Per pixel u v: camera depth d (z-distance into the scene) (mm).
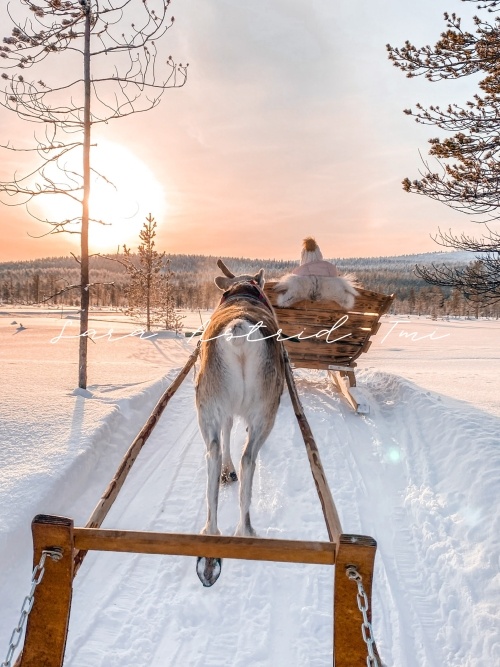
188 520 4727
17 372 10531
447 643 3312
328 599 3701
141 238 27828
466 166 6840
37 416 6684
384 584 3912
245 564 4133
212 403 3873
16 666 2139
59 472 4938
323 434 7391
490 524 4320
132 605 3582
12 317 44125
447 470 5754
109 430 6605
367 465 6293
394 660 3127
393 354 24562
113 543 2174
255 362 3824
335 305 8711
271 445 6898
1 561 3715
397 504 5270
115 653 3109
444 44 6629
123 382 9656
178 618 3451
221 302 5074
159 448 6816
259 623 3424
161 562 4148
